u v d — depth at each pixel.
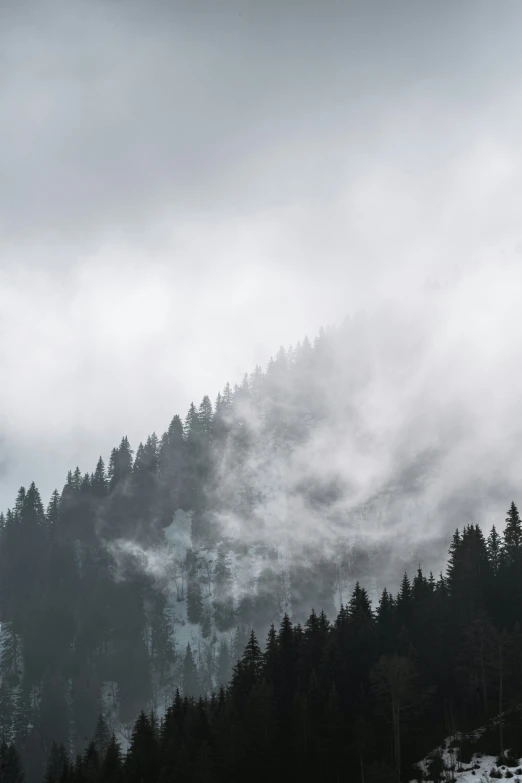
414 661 76.81
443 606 87.88
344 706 76.44
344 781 69.62
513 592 88.25
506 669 68.31
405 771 64.00
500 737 58.78
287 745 73.81
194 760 76.31
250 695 78.81
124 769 80.31
